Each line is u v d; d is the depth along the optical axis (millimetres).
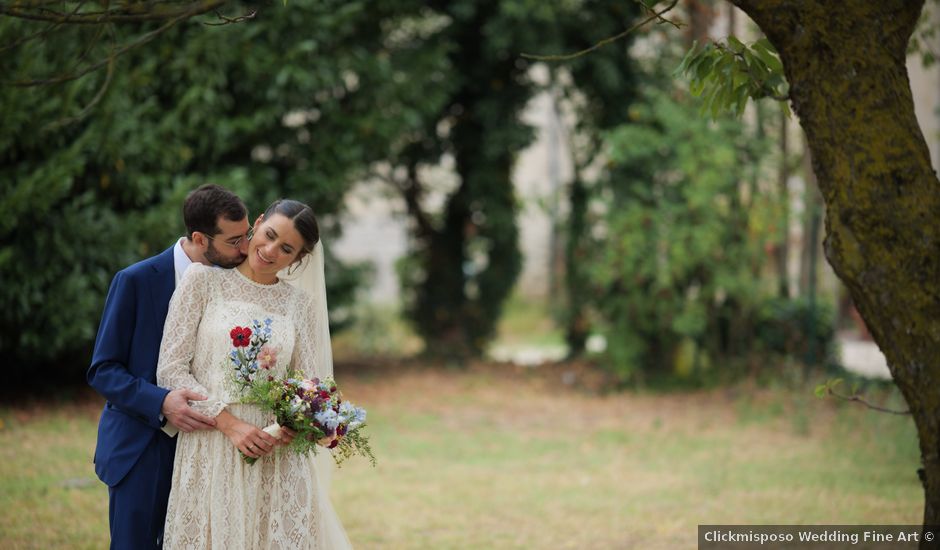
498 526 6246
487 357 13539
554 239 19938
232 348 3834
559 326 14289
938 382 3213
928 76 16234
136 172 9383
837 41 3334
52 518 5863
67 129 8977
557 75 12812
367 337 14789
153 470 3857
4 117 8406
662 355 11930
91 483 6738
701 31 11750
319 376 4227
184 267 4016
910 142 3303
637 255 11047
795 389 10773
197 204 3871
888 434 8859
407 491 7168
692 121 10953
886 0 3344
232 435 3754
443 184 13594
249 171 10539
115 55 4250
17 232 8836
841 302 17281
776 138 11734
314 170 10789
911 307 3238
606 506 6754
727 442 9055
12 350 9438
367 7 11648
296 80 10102
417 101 11672
